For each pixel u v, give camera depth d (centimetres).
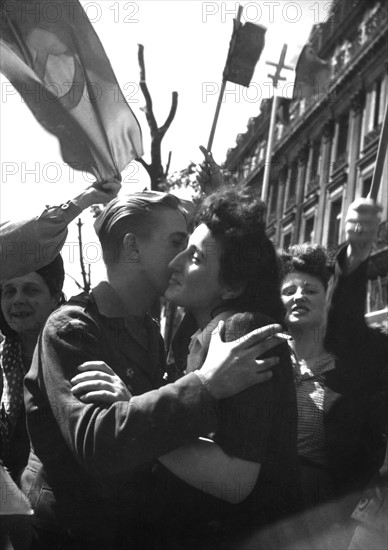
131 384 250
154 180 837
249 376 228
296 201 3669
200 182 359
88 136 277
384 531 283
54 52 274
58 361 240
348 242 295
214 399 226
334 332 311
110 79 278
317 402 318
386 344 317
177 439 224
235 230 246
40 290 325
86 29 276
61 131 276
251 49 510
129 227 258
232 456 230
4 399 314
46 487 251
